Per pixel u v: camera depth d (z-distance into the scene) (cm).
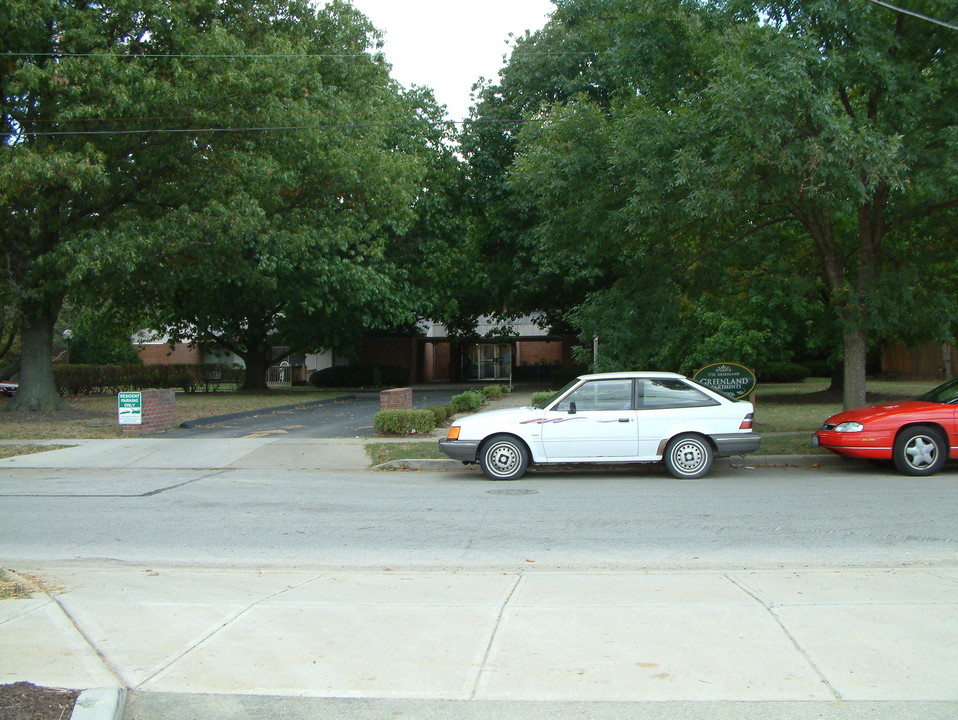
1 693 433
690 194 1212
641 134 1328
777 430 1759
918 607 578
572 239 1506
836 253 1477
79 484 1297
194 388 3700
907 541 803
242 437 1814
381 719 421
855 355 1434
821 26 1258
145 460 1553
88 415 2248
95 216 2111
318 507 1060
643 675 466
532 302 3744
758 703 430
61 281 2003
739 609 579
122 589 665
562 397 1272
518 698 441
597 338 1814
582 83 3206
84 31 1806
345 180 2447
